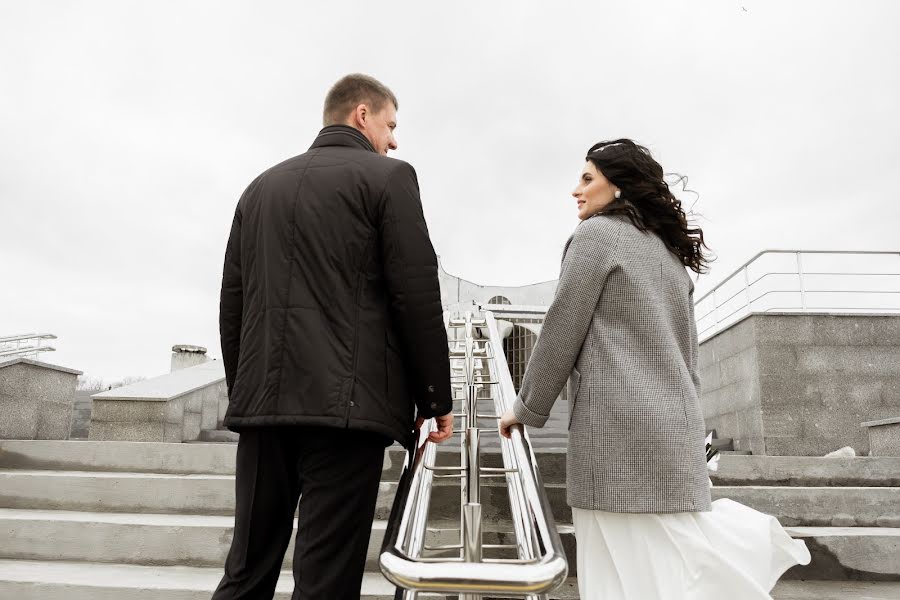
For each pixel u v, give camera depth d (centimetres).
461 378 455
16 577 257
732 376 646
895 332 597
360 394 136
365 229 146
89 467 389
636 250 148
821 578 272
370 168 151
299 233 146
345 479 137
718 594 128
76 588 249
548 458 352
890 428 445
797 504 323
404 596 122
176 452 388
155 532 290
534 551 104
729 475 378
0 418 468
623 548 135
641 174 159
